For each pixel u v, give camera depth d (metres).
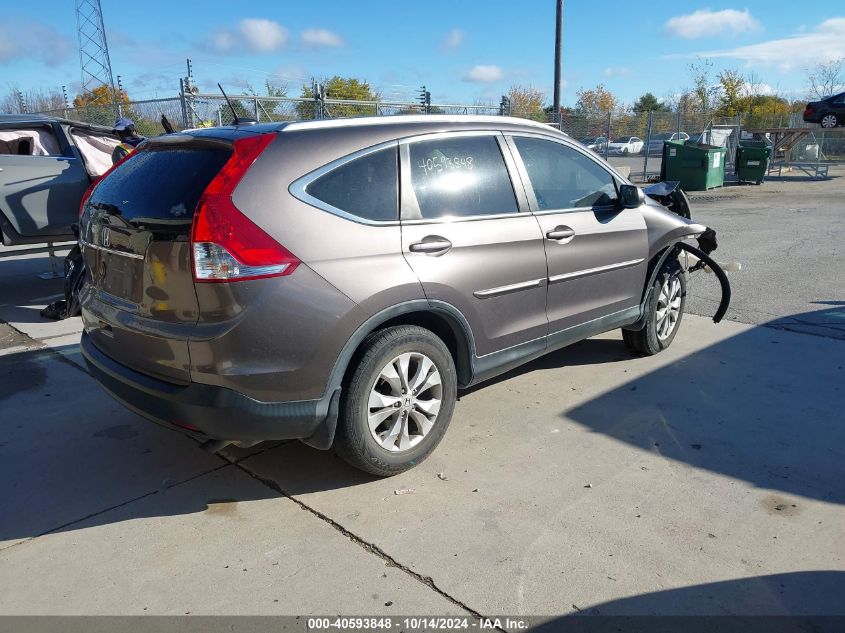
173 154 3.30
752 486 3.39
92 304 3.50
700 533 3.00
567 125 23.23
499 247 3.75
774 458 3.68
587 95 55.62
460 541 2.97
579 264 4.30
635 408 4.35
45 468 3.68
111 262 3.33
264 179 2.97
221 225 2.82
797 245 10.40
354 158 3.27
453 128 3.74
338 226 3.12
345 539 3.01
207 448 3.13
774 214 14.14
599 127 23.52
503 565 2.81
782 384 4.71
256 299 2.85
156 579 2.76
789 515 3.13
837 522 3.08
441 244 3.46
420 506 3.25
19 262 9.52
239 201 2.88
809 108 26.41
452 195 3.63
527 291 3.97
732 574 2.73
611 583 2.69
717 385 4.71
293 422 3.04
